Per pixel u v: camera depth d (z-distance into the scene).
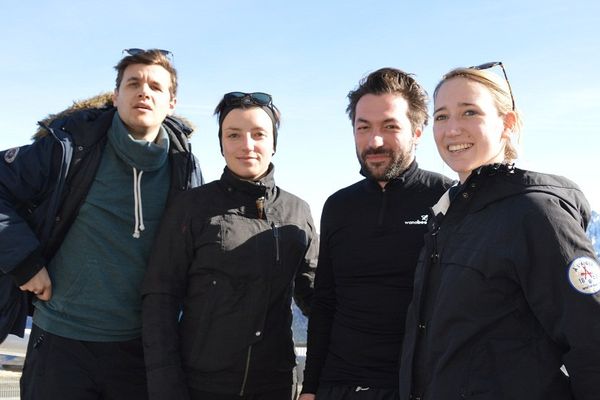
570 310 1.58
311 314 2.73
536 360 1.66
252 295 2.51
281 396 2.63
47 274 2.60
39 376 2.59
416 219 2.47
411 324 2.10
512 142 2.05
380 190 2.58
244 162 2.61
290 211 2.76
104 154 2.75
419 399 1.97
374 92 2.57
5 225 2.43
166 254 2.57
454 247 1.89
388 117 2.52
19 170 2.54
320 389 2.52
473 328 1.75
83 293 2.64
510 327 1.72
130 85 2.71
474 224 1.86
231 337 2.48
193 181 2.96
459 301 1.79
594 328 1.55
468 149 1.95
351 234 2.56
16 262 2.43
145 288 2.56
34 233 2.59
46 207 2.62
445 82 2.05
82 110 2.83
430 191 2.55
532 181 1.78
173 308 2.54
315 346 2.69
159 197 2.85
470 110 1.95
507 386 1.66
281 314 2.64
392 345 2.38
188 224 2.57
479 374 1.71
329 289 2.71
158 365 2.42
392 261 2.44
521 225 1.71
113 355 2.66
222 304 2.49
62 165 2.59
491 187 1.87
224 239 2.53
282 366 2.62
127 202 2.75
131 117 2.69
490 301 1.74
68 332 2.62
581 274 1.59
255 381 2.53
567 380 1.65
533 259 1.67
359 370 2.39
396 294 2.41
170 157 2.92
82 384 2.59
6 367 4.93
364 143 2.59
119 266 2.70
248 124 2.60
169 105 2.92
